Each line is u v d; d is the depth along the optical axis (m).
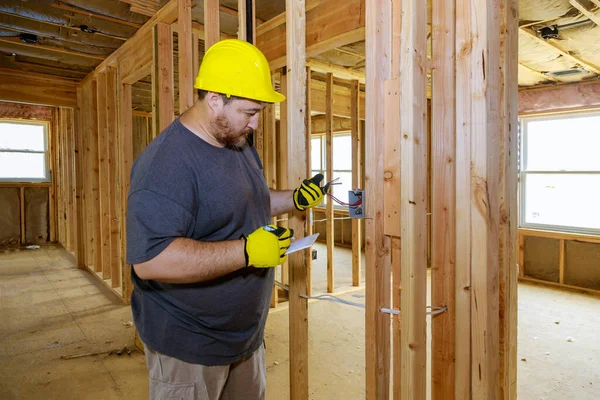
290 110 1.49
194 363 1.18
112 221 4.29
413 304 1.28
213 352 1.19
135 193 1.03
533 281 4.75
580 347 2.98
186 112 1.19
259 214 1.28
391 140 1.31
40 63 4.44
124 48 3.65
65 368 2.62
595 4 2.58
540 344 3.03
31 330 3.25
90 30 3.37
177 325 1.16
